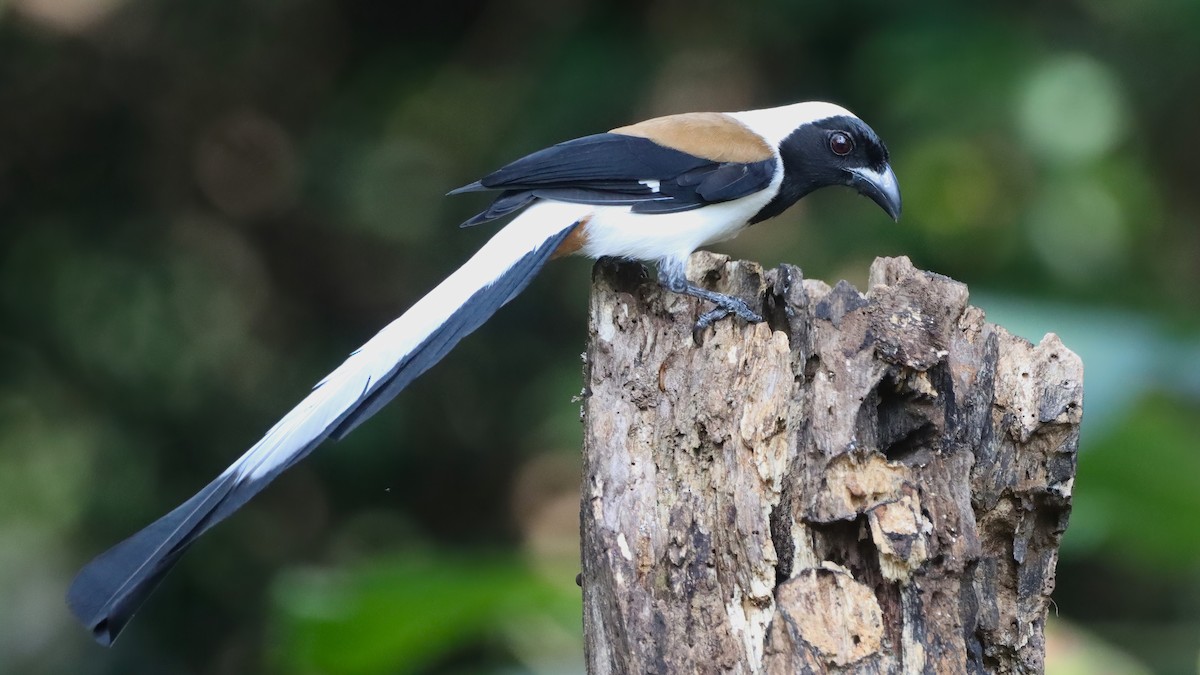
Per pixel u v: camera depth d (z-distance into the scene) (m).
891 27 14.21
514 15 16.55
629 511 5.90
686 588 5.69
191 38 16.44
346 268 16.56
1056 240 13.94
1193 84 14.13
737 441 5.82
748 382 5.91
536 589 8.32
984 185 14.10
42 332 15.57
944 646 5.48
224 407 15.59
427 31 16.97
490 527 16.09
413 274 16.42
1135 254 14.12
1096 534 8.45
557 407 15.51
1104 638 10.67
